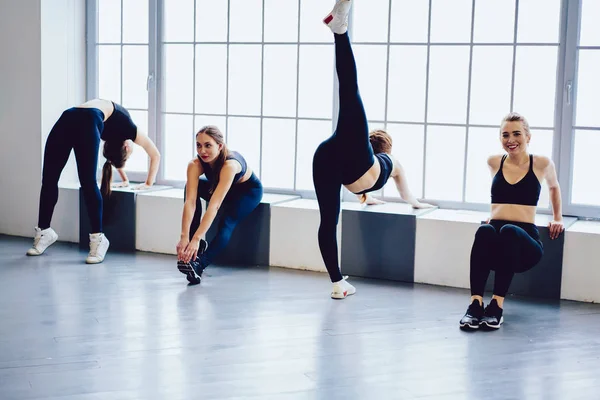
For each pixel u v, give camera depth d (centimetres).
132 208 586
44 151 574
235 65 600
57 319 409
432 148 547
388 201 563
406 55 548
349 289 472
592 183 509
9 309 425
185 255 486
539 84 514
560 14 502
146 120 633
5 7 617
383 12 551
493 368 346
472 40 527
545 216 509
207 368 340
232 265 548
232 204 531
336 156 453
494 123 528
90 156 548
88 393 310
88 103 561
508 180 442
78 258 559
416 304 454
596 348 376
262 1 586
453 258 497
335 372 338
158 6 616
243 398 307
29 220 629
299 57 578
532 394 316
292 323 411
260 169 600
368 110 562
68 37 631
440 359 357
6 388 314
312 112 579
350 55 432
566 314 438
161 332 391
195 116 618
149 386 318
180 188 622
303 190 585
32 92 614
